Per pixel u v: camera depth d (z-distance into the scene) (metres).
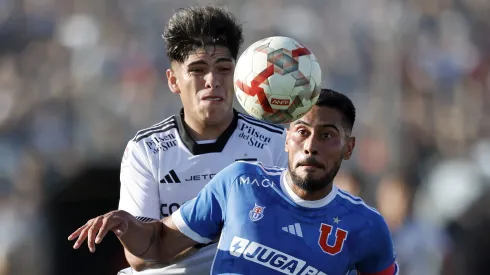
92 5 60.88
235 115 23.00
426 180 47.91
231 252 19.86
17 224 44.72
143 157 22.62
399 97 51.22
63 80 55.44
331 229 19.83
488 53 58.28
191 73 22.00
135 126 51.56
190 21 21.89
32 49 58.88
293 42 20.12
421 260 42.84
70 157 48.97
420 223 43.88
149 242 20.38
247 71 19.91
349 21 57.34
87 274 40.12
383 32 54.28
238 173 20.36
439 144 50.69
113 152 48.31
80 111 52.44
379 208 44.94
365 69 53.72
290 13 58.19
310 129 19.50
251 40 56.59
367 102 51.03
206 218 20.41
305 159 19.38
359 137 48.91
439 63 55.41
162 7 59.50
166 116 52.72
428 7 57.69
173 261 21.50
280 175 20.30
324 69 54.78
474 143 51.62
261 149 22.80
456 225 44.62
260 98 19.73
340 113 19.61
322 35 57.88
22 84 55.78
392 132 49.28
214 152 22.58
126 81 54.97
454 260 43.81
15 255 43.44
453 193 45.66
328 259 19.72
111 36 59.19
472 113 53.91
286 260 19.66
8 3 60.91
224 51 21.97
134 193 22.55
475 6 59.94
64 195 41.00
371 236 19.98
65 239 40.81
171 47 22.23
